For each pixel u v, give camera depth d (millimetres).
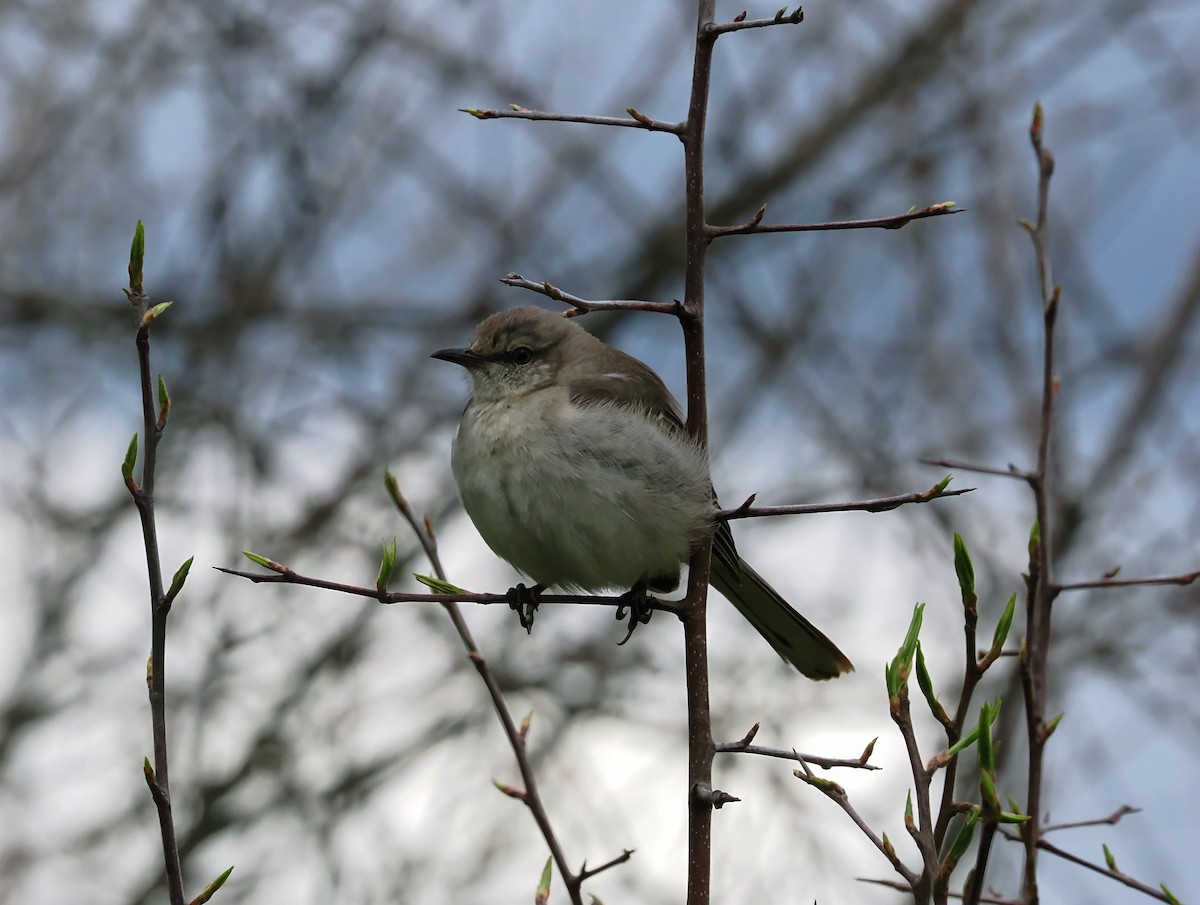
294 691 13164
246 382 13508
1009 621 4762
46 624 13055
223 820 12617
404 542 13641
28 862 12547
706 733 5879
